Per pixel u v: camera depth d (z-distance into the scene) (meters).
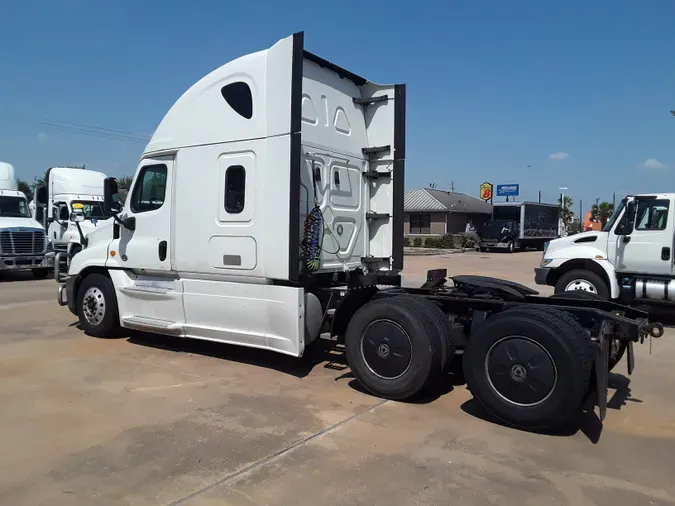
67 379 6.01
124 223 7.34
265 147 5.98
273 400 5.41
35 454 4.12
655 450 4.40
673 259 9.66
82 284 8.11
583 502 3.55
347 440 4.46
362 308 5.61
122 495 3.53
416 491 3.65
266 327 6.14
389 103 7.21
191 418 4.89
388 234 7.26
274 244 5.93
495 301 5.57
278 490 3.62
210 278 6.61
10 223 16.38
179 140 6.76
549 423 4.56
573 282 10.50
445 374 6.37
